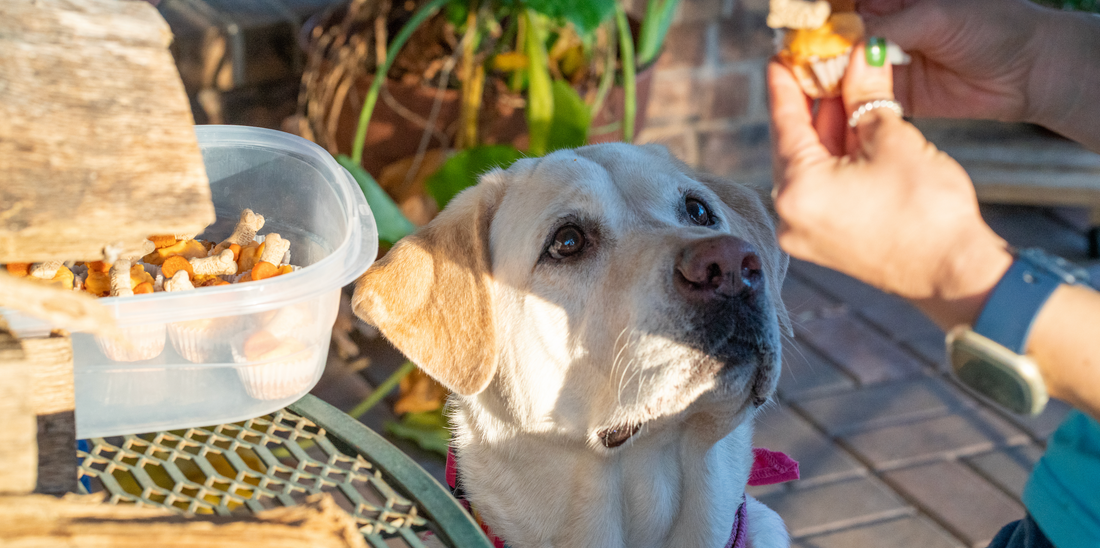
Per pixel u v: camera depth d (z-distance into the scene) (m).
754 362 1.62
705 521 1.89
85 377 1.22
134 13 1.07
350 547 0.97
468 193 1.97
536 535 1.91
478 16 3.40
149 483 1.25
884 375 3.68
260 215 1.57
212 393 1.28
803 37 1.38
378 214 2.78
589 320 1.74
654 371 1.61
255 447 1.36
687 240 1.63
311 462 1.33
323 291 1.25
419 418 3.23
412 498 1.28
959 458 3.26
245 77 4.10
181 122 1.01
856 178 1.21
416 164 3.44
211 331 1.24
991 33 1.54
